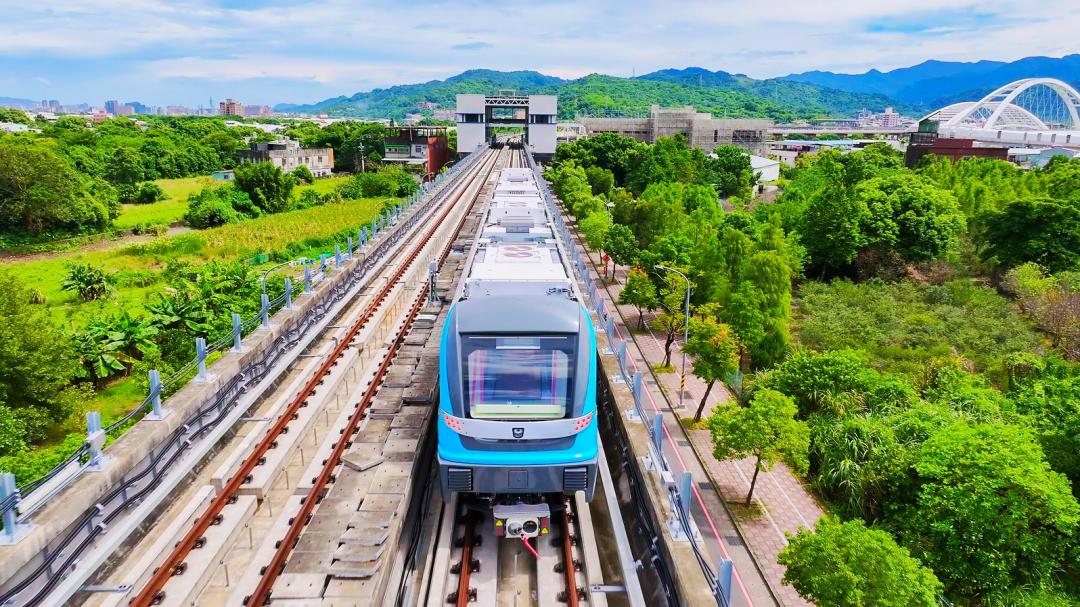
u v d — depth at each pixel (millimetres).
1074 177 58094
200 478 12375
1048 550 15992
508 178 40812
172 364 27594
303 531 11039
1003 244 45844
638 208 51750
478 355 11289
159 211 77250
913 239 47500
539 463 10883
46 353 23688
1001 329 34594
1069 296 36250
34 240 59281
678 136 99000
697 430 26516
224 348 28453
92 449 9852
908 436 21406
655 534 10375
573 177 71688
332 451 13914
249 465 13016
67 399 24250
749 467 23688
